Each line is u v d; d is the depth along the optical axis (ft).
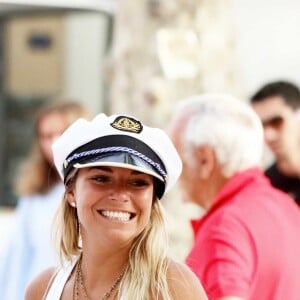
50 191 30.91
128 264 16.84
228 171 22.26
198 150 22.47
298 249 21.36
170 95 35.58
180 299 16.65
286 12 59.31
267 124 32.63
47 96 73.87
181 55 35.53
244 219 20.95
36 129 31.71
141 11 36.04
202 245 20.71
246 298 20.02
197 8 35.68
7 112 74.38
